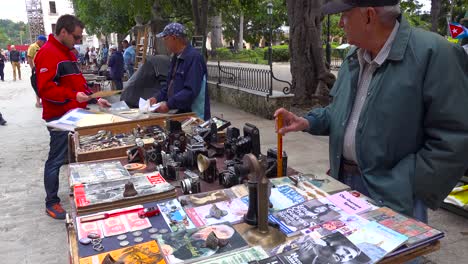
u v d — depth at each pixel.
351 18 1.60
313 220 1.39
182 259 1.16
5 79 19.72
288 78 12.36
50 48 3.17
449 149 1.50
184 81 3.33
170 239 1.27
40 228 3.42
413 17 18.45
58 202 3.68
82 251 1.23
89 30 26.16
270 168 1.92
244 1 13.11
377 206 1.49
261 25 34.03
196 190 1.77
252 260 1.14
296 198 1.58
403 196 1.59
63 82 3.27
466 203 3.36
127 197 1.60
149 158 2.22
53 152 3.53
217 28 25.70
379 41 1.60
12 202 3.98
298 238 1.27
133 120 2.91
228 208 1.51
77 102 3.31
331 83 7.21
